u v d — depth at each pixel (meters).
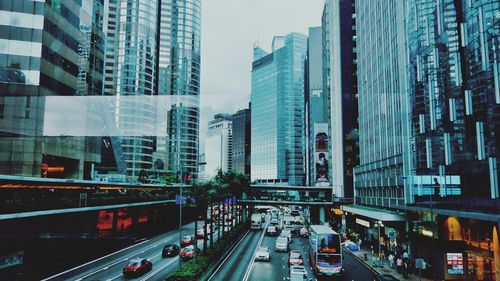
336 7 105.94
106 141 73.25
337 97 102.31
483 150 29.52
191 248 47.72
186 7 161.75
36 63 44.62
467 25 32.12
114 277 35.09
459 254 34.31
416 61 43.50
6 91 43.16
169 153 124.81
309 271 40.19
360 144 78.44
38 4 45.66
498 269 28.73
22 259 37.09
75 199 40.44
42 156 45.44
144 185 60.41
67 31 51.62
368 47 72.00
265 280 34.69
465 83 32.78
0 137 42.53
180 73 154.88
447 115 35.78
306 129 193.62
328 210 101.31
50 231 42.12
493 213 27.78
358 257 48.75
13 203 31.56
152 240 63.56
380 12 62.97
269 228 75.94
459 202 33.28
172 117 131.12
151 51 147.75
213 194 47.25
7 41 43.78
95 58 61.25
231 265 42.84
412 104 44.91
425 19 40.88
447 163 35.47
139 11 144.75
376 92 65.06
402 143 48.53
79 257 45.31
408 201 45.34
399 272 38.78
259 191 106.38
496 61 27.81
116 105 103.38
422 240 39.41
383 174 59.56
